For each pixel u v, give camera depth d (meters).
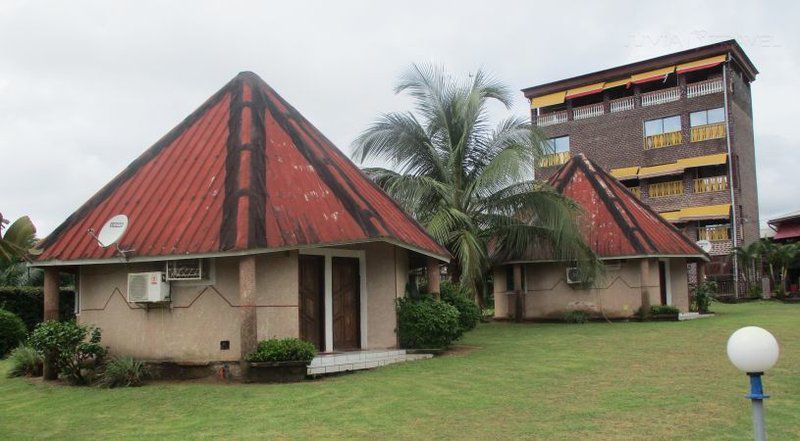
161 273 12.77
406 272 16.70
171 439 8.09
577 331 20.14
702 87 41.00
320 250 14.60
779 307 29.78
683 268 26.34
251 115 14.96
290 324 12.95
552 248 24.05
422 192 22.28
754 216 44.34
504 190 23.66
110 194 14.57
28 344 14.90
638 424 8.15
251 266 12.12
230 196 13.07
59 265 13.62
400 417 8.87
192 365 12.74
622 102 43.88
